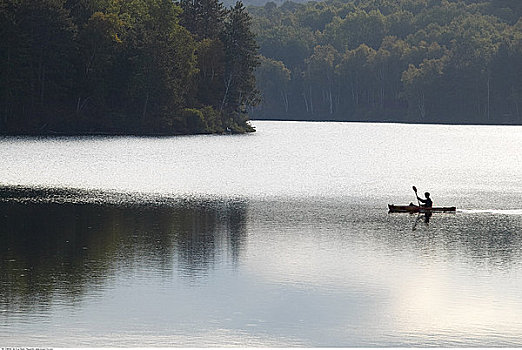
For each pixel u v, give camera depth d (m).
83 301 59.31
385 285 64.69
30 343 50.81
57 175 149.38
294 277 67.06
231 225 92.75
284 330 53.78
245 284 64.56
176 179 146.25
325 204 113.06
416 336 52.88
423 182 149.75
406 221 97.56
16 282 64.00
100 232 86.38
